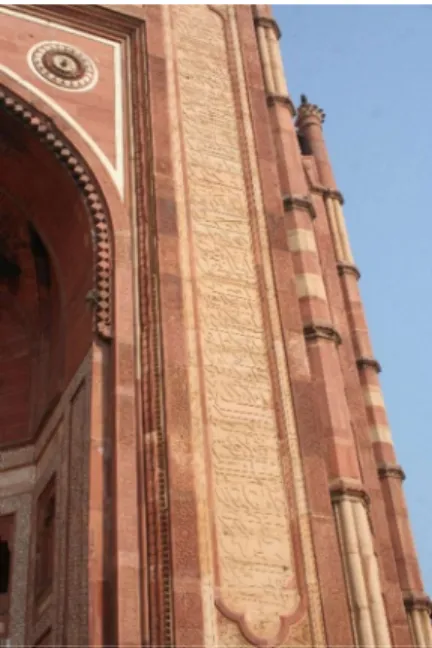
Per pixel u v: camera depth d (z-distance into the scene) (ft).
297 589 33.58
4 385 46.57
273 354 39.75
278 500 35.63
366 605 33.86
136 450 33.94
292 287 42.45
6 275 48.62
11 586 39.32
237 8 55.06
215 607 31.53
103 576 30.99
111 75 46.70
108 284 38.55
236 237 43.19
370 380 57.26
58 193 43.29
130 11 49.49
